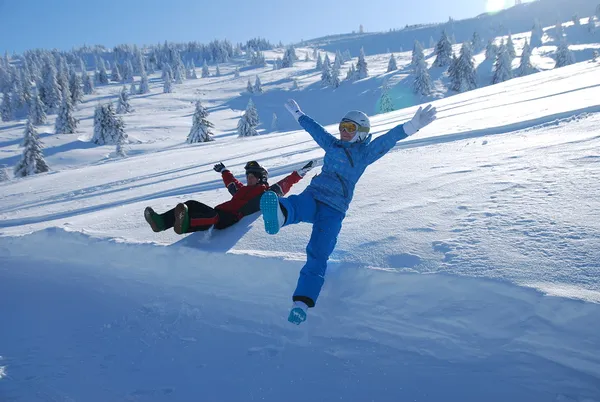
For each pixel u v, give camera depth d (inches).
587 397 75.4
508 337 88.7
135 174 446.0
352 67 3597.4
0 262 180.7
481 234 112.9
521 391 79.3
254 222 157.1
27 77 4033.0
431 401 80.7
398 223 131.0
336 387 88.0
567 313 82.7
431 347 94.7
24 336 119.6
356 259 115.6
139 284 145.6
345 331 105.5
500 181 148.9
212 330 115.1
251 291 127.7
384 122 462.6
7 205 375.9
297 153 359.6
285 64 5408.5
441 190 153.1
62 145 2005.4
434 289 99.3
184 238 155.7
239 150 512.7
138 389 93.4
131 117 2832.2
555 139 190.4
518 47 3961.6
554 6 6860.2
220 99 3789.4
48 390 94.2
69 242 173.3
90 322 125.1
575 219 109.7
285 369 95.9
